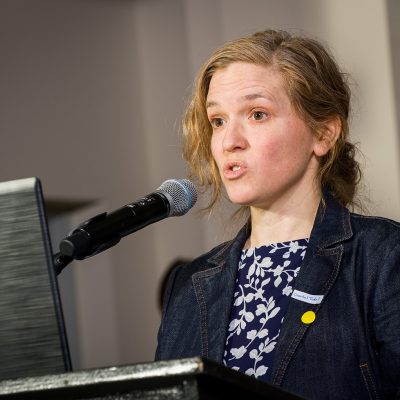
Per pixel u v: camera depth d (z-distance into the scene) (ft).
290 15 39.99
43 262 9.84
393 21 36.50
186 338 15.02
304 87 14.61
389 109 35.91
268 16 41.24
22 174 42.24
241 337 14.34
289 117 14.57
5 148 41.91
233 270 15.07
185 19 45.91
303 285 14.10
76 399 9.09
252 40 14.99
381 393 13.21
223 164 14.66
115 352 44.96
